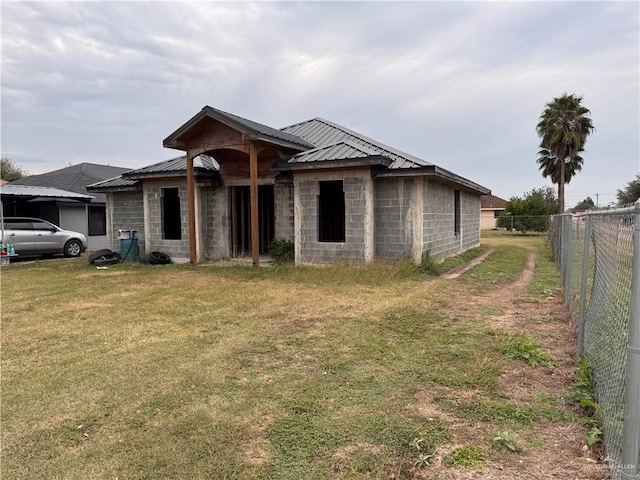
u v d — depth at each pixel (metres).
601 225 3.62
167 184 12.75
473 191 17.03
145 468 2.42
